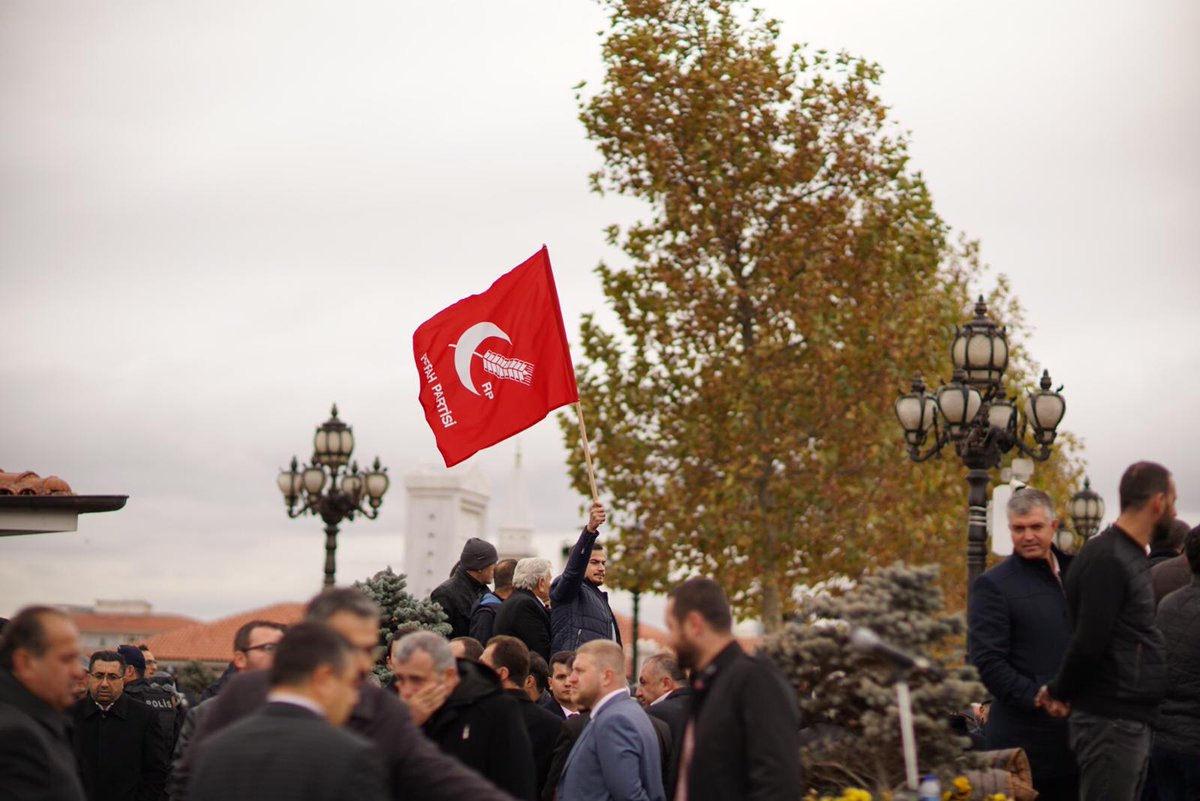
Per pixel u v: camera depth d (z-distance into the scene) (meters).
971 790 7.91
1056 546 9.50
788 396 31.89
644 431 32.16
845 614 8.00
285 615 85.00
